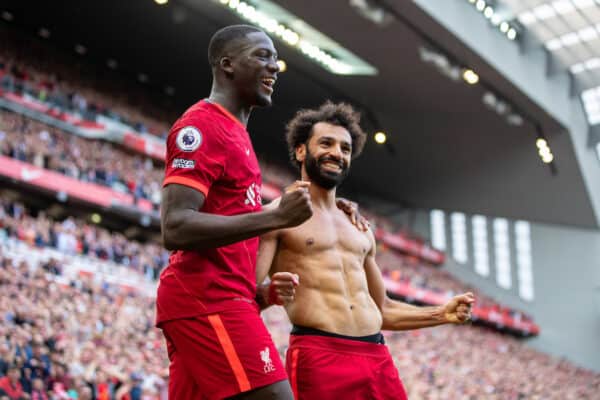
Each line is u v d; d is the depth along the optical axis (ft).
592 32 138.21
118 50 166.30
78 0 142.51
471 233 203.31
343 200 20.34
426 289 176.86
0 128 115.14
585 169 163.53
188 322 13.78
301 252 18.92
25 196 122.72
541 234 192.24
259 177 14.98
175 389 14.32
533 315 191.31
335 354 18.24
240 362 13.52
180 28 147.13
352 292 18.99
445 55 129.18
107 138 138.92
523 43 140.15
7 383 46.88
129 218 134.10
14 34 160.15
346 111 19.58
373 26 124.36
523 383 126.62
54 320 63.82
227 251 14.10
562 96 151.84
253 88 14.84
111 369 56.49
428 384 100.83
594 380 149.79
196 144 13.75
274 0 118.21
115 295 86.79
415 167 190.60
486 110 154.40
